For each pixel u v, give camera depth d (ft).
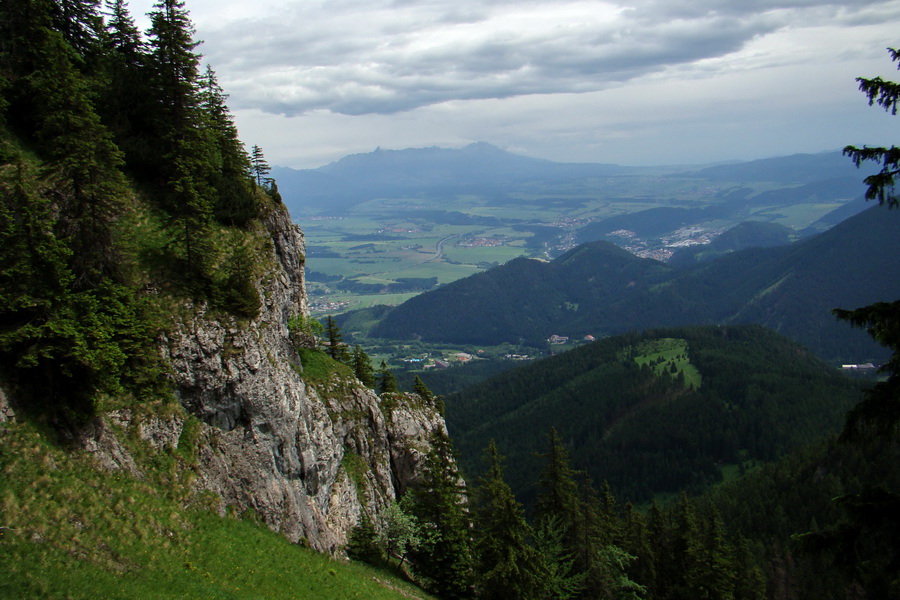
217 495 125.49
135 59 183.01
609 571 179.11
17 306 98.27
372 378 284.61
